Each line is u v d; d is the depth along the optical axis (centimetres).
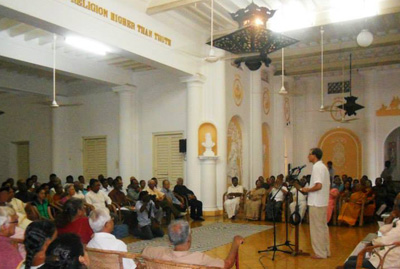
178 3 819
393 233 378
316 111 1554
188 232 296
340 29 1059
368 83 1431
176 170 1156
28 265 252
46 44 959
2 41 863
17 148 1528
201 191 1066
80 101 1358
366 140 1434
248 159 1262
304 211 916
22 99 1486
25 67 1145
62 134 1370
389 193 1084
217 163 1080
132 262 326
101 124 1309
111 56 1058
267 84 1412
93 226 341
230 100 1161
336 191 845
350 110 1204
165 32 927
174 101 1162
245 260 596
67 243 203
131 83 1227
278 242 723
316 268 550
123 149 1198
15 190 923
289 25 880
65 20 671
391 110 1397
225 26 1029
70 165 1374
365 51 1277
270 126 1427
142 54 852
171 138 1171
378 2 799
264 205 980
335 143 1516
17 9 596
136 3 830
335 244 707
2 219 321
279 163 1441
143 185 1058
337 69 1370
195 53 1048
